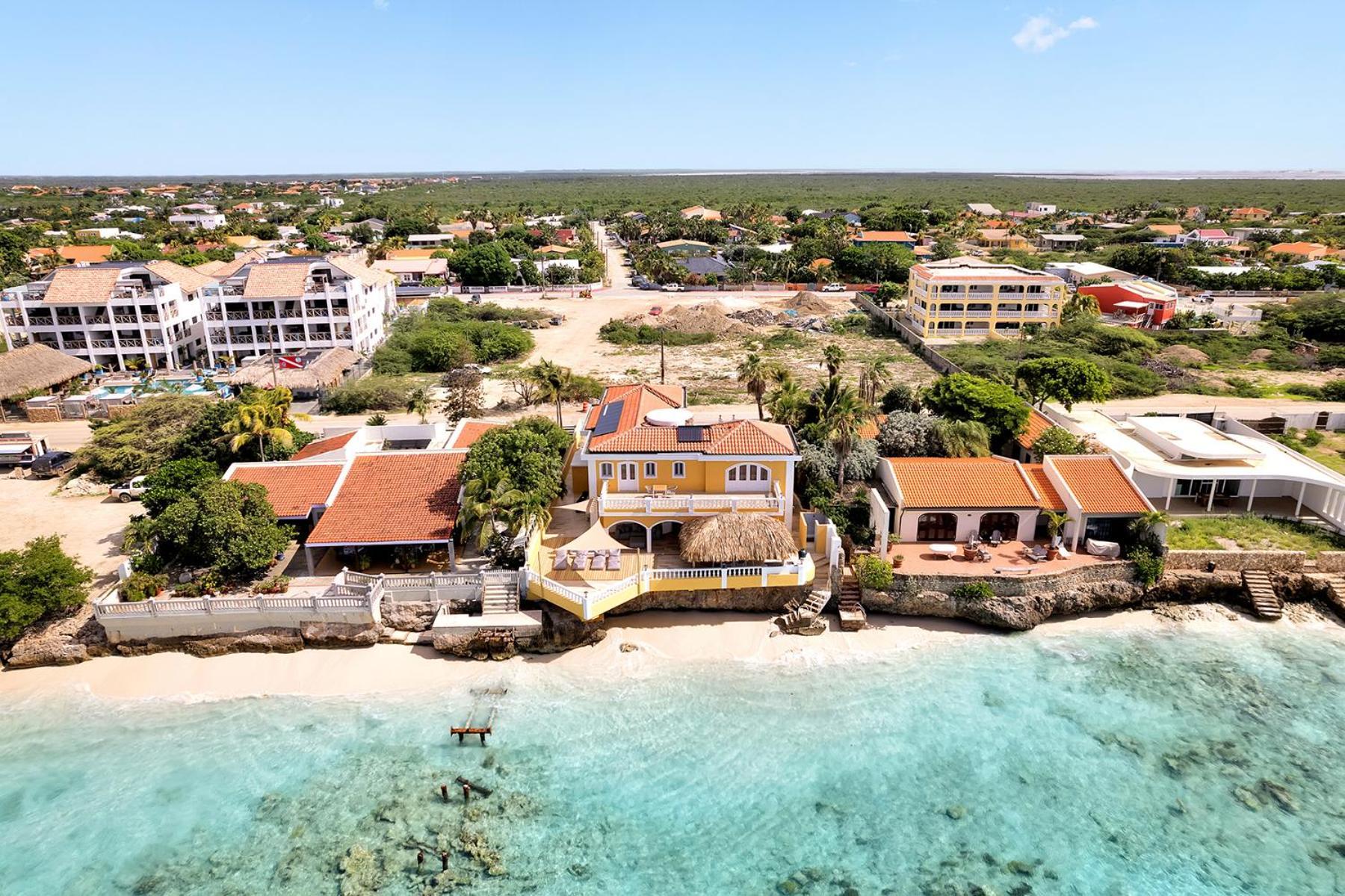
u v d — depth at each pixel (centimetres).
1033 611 4425
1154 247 17112
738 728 3703
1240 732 3703
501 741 3628
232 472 4984
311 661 4162
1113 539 4834
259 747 3594
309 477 4947
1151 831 3166
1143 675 4094
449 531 4550
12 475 6462
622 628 4388
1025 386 7162
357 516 4650
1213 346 10625
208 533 4288
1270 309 12200
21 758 3525
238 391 8250
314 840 3106
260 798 3312
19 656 4119
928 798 3325
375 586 4253
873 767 3481
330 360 9138
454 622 4200
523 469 4775
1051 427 5881
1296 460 5556
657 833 3144
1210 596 4703
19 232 19862
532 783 3388
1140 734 3684
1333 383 8644
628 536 4938
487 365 10344
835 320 12788
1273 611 4534
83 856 3034
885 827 3180
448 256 17675
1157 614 4609
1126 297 12456
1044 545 4853
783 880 2941
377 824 3180
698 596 4472
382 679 4028
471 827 3164
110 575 4741
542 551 4678
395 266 16050
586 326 12731
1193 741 3641
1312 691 3975
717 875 2961
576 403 8325
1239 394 8700
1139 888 2916
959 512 4844
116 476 6206
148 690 3969
